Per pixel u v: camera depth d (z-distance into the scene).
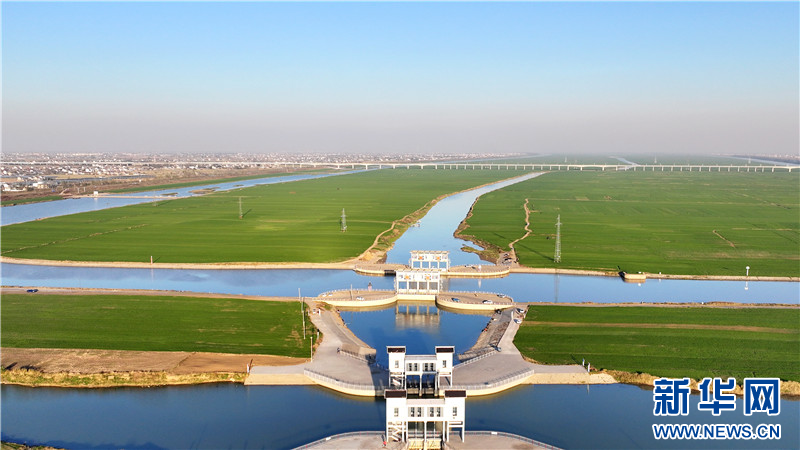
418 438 93.38
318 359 122.12
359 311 163.25
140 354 123.50
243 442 94.50
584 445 94.38
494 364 119.69
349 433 94.38
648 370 117.50
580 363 121.38
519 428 99.25
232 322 144.38
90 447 92.88
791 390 110.81
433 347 134.75
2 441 93.62
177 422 100.19
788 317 149.62
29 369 115.06
